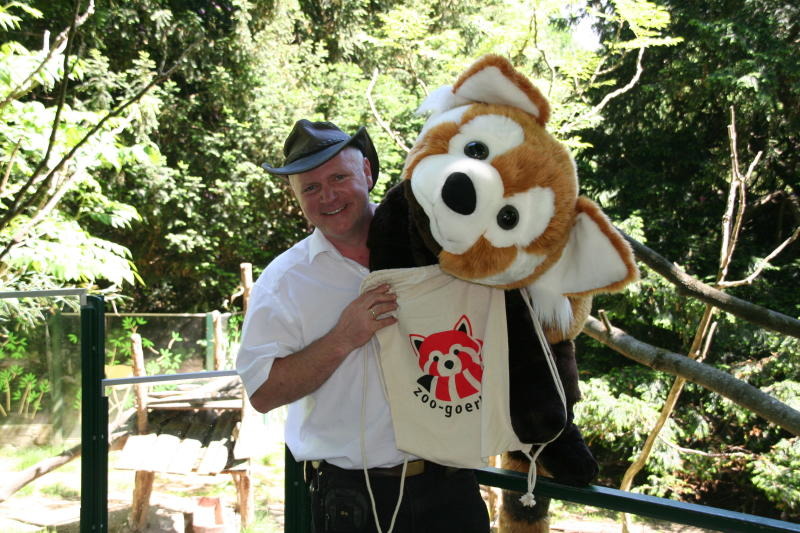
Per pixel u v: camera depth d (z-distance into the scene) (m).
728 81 8.93
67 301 3.50
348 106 11.20
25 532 3.55
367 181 2.16
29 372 3.58
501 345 1.71
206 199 11.39
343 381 1.92
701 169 10.05
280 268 1.97
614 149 11.00
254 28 11.97
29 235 5.43
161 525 4.82
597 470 1.79
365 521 1.88
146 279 11.85
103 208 6.74
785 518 7.12
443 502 1.90
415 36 7.09
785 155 10.11
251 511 4.94
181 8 11.53
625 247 1.56
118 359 7.41
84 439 3.12
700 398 8.45
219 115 11.95
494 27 6.96
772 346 8.34
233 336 8.01
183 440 5.04
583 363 9.63
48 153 4.16
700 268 9.70
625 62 10.31
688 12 9.81
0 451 3.63
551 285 1.68
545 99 1.65
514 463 1.99
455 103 1.76
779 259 9.77
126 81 10.60
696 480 8.41
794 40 9.55
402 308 1.77
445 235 1.57
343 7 12.64
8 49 5.04
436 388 1.77
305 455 1.96
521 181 1.54
